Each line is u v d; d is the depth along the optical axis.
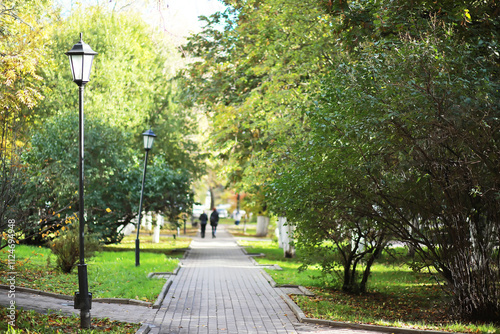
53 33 27.91
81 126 9.69
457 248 10.97
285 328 9.80
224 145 24.08
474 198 10.77
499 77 10.36
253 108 21.36
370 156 10.27
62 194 23.72
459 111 9.19
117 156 27.19
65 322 9.23
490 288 10.94
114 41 29.89
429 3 10.36
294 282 16.44
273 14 19.31
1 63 15.62
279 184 13.54
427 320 11.11
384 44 10.77
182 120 35.28
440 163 10.03
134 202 27.77
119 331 8.84
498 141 9.65
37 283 13.58
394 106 9.32
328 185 11.77
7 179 14.05
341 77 10.56
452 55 9.96
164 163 29.92
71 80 28.56
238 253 30.03
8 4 16.80
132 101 31.89
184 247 32.69
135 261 20.30
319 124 10.70
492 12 10.72
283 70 18.92
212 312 11.41
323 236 14.22
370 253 14.65
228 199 77.00
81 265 9.16
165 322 10.20
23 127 16.98
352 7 11.27
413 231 11.89
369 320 10.45
